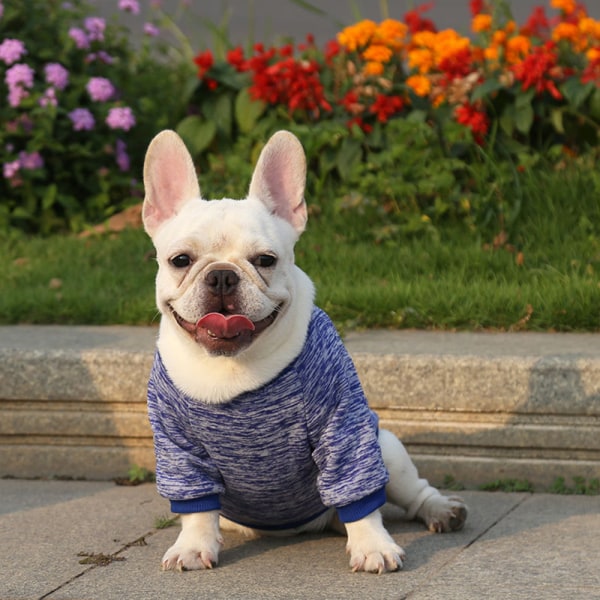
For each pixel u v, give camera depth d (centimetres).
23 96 305
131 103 336
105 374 219
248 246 173
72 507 204
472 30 321
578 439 210
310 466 179
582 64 312
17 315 250
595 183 277
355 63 314
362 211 286
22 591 170
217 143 323
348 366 178
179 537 179
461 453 214
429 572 173
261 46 313
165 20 383
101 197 318
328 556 181
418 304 239
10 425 222
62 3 340
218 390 172
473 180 289
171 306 175
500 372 211
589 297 236
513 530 189
